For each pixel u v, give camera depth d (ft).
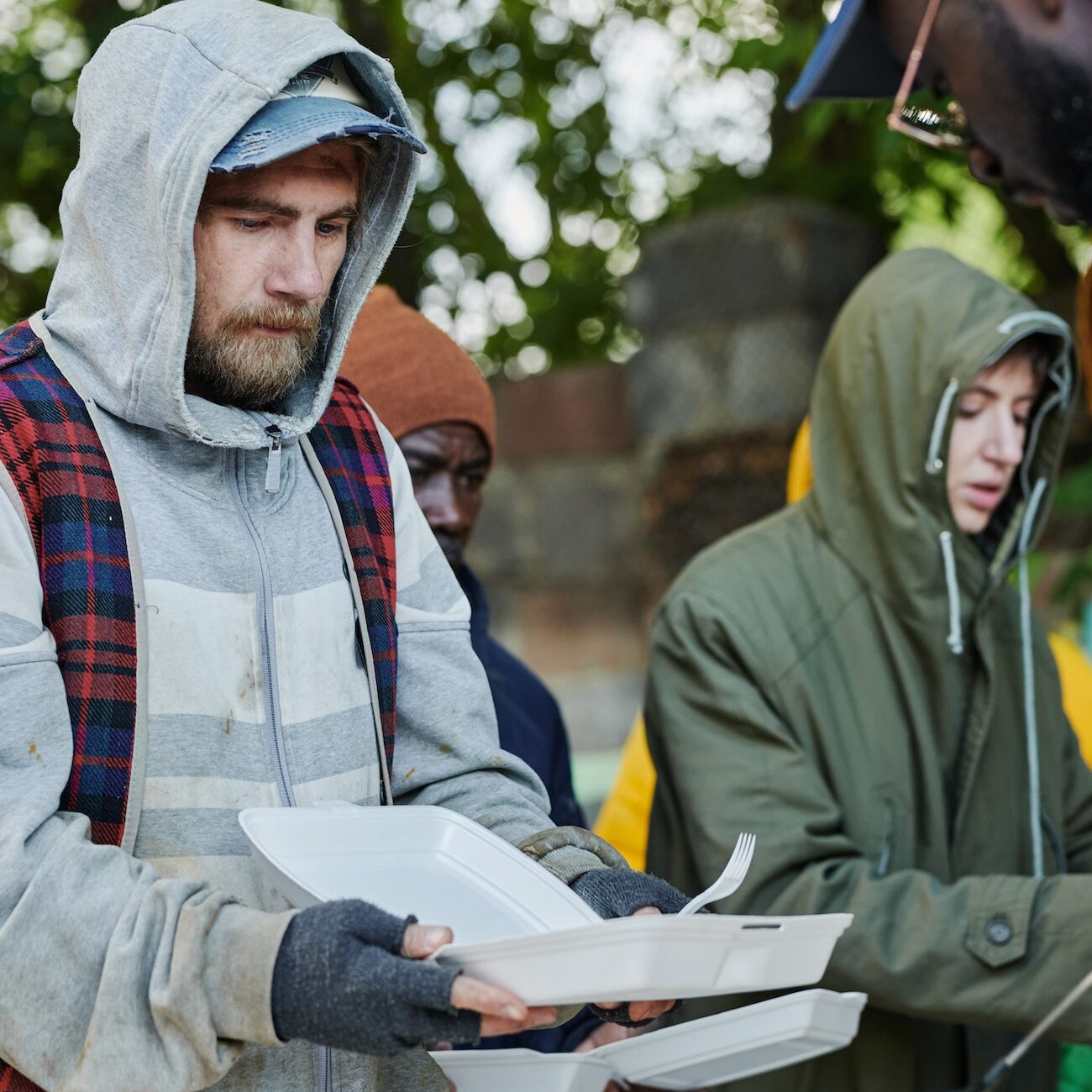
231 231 6.62
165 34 6.56
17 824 5.81
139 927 5.71
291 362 6.82
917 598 10.38
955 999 9.12
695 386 22.00
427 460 11.14
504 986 5.51
